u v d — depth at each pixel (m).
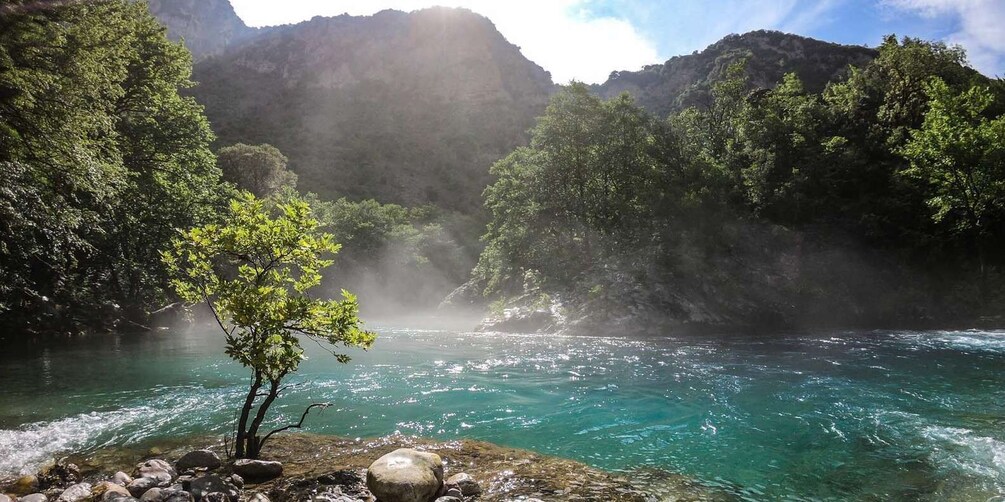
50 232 17.34
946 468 6.11
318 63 184.62
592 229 31.84
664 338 20.66
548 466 6.20
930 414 8.52
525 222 33.66
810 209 33.41
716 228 29.61
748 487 5.64
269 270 6.40
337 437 7.38
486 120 151.38
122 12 19.80
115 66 18.83
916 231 30.42
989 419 8.20
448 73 175.00
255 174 59.50
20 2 13.14
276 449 6.74
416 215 75.06
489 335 22.22
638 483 5.72
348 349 17.12
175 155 28.92
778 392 10.31
